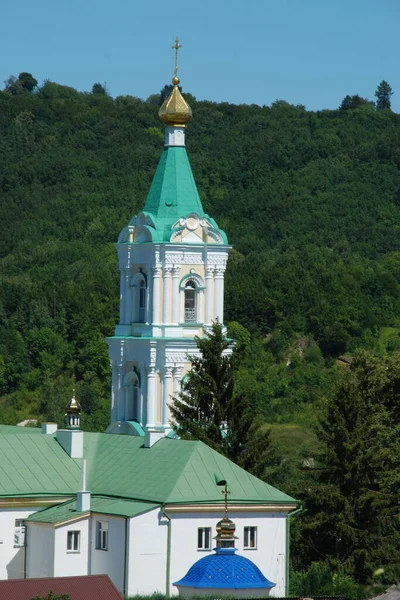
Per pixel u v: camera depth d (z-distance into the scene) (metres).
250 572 139.88
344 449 185.00
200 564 141.12
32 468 165.75
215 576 138.62
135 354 198.12
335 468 185.75
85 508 158.00
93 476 166.75
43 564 157.62
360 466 184.62
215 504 156.62
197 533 156.25
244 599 136.75
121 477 164.38
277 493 161.00
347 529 180.12
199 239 198.50
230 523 141.38
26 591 134.12
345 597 145.75
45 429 175.62
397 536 181.12
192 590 138.62
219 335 192.38
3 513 160.25
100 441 173.38
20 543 160.38
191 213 198.25
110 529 155.50
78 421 172.62
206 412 190.88
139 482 161.88
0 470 164.25
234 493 158.75
